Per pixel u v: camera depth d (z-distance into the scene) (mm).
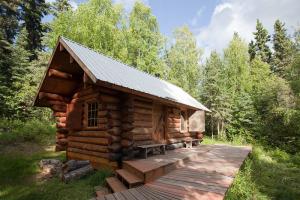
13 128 14031
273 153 16750
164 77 29812
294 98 19141
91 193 6000
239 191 6000
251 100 24609
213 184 5453
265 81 26297
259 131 22234
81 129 9125
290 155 16672
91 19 21828
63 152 11383
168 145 11312
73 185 6703
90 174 7578
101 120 8055
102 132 7926
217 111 23953
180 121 13320
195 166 7664
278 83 21734
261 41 42344
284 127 20375
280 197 7020
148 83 10727
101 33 22031
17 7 25281
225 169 7148
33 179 7879
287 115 18562
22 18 26031
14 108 16797
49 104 10266
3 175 8086
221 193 4820
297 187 8148
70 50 7477
